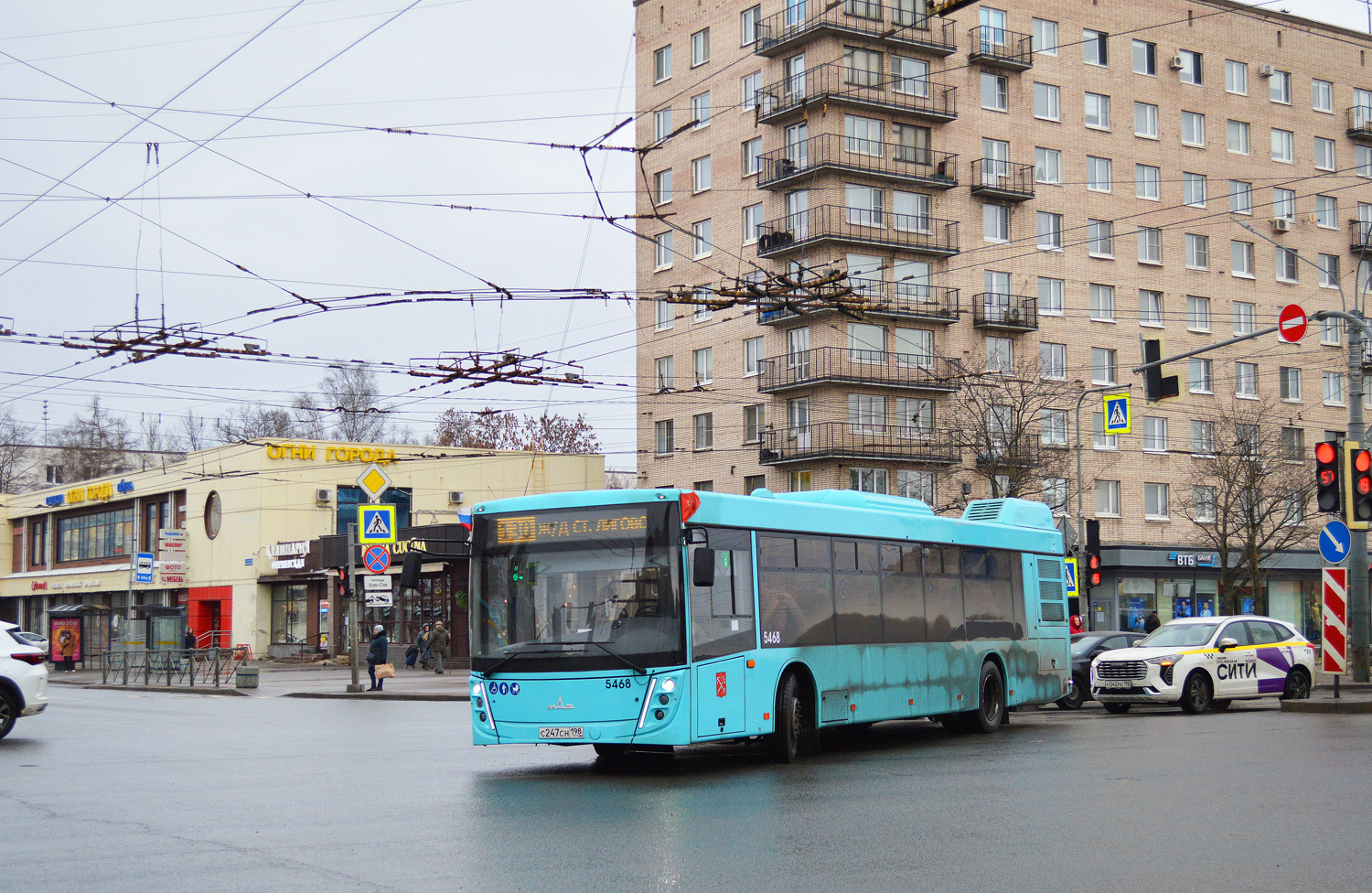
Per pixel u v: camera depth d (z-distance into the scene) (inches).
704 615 538.3
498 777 530.9
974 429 1771.7
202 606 2377.0
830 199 1886.1
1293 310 938.1
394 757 620.7
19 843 366.6
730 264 2049.7
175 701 1200.2
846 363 1894.7
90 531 2787.9
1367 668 932.0
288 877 314.8
